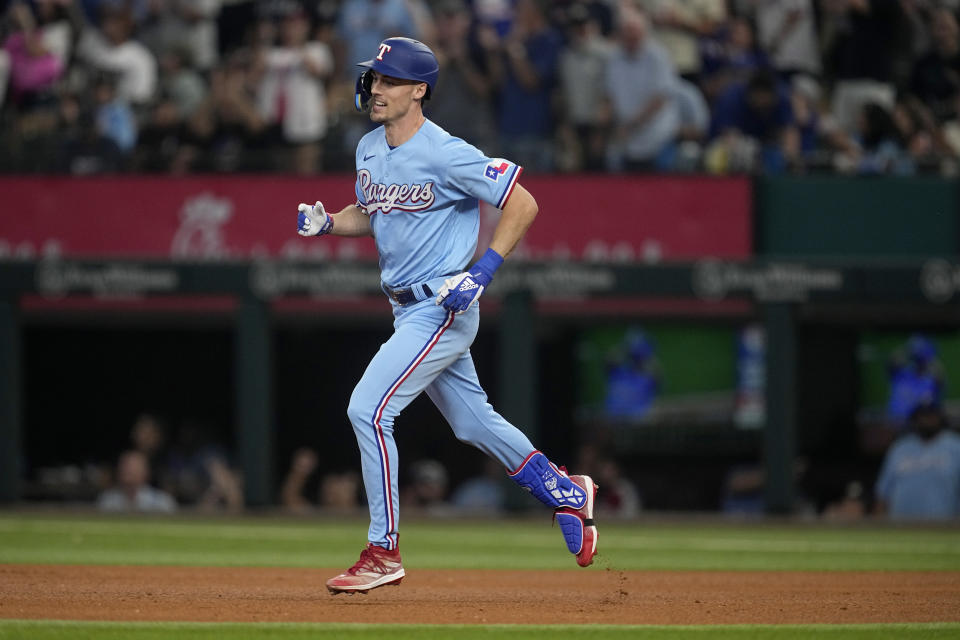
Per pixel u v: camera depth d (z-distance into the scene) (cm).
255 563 2953
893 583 2561
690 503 5291
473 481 5403
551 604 2095
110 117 5509
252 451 4797
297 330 5772
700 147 5244
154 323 5362
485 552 3431
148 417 5941
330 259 4956
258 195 5062
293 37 5431
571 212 4953
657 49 5222
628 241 4938
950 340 5112
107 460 5969
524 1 5394
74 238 5128
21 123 5575
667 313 4984
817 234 4891
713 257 4906
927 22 5334
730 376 5259
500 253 1975
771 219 4922
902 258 4844
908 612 2027
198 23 5719
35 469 5947
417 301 2030
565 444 5400
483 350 5750
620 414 5356
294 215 5044
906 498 4728
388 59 1967
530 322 4691
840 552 3484
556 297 4678
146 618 1831
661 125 5209
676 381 5309
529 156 5147
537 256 4962
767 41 5450
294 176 5050
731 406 5259
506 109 5309
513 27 5500
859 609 2059
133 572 2625
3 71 5694
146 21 5741
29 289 4856
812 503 5169
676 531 4297
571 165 5184
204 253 5084
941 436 4712
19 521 4400
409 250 2020
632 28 5200
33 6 5759
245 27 5719
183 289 4819
